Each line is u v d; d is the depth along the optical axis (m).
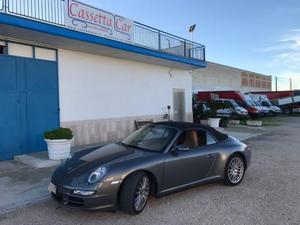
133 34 13.78
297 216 5.04
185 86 19.70
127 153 5.54
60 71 11.80
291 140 15.12
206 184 6.93
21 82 10.34
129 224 4.71
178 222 4.79
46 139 9.17
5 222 4.86
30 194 6.23
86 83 12.91
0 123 9.69
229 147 6.76
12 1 9.19
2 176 7.62
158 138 6.09
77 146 12.11
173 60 15.82
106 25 12.15
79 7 11.03
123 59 14.92
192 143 6.25
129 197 4.92
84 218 4.94
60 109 11.73
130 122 15.24
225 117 25.16
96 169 4.93
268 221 4.83
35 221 4.88
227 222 4.79
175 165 5.68
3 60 9.85
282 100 37.88
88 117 12.95
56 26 9.99
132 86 15.46
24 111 10.40
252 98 33.25
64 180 4.94
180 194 6.18
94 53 13.25
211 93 30.92
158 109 17.34
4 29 9.23
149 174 5.35
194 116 21.11
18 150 10.16
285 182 7.16
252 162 9.54
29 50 10.73
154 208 5.38
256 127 21.61
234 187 6.72
